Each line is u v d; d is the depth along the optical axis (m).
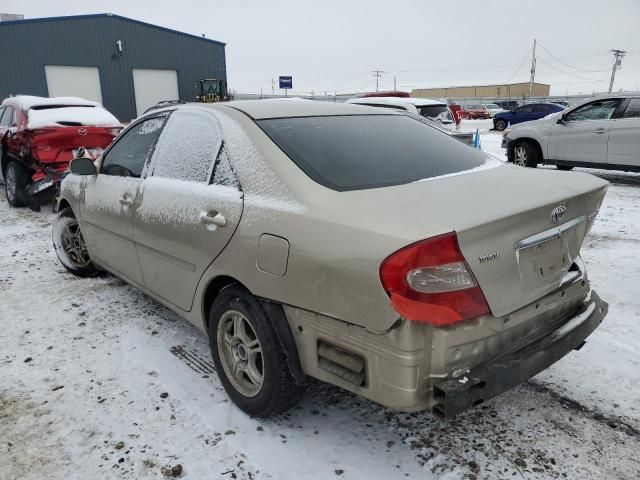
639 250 5.29
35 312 3.97
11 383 3.00
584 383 2.94
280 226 2.27
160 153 3.30
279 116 2.85
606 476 2.26
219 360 2.77
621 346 3.32
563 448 2.43
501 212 2.04
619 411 2.69
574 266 2.59
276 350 2.38
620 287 4.30
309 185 2.32
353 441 2.49
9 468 2.33
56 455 2.42
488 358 2.08
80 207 4.23
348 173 2.46
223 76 30.34
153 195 3.17
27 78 24.09
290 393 2.46
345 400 2.83
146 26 26.92
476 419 2.64
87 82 25.72
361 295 1.97
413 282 1.86
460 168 2.78
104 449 2.45
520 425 2.59
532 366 2.16
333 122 2.96
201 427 2.59
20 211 7.79
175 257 2.98
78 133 7.39
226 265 2.55
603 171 11.05
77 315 3.91
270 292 2.32
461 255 1.91
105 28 25.69
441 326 1.93
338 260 2.03
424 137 3.13
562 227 2.33
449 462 2.35
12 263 5.21
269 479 2.25
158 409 2.74
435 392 1.96
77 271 4.71
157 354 3.31
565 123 9.68
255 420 2.65
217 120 2.89
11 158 7.83
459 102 61.38
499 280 2.03
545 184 2.49
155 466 2.34
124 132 3.84
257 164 2.52
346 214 2.10
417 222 1.95
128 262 3.62
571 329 2.38
